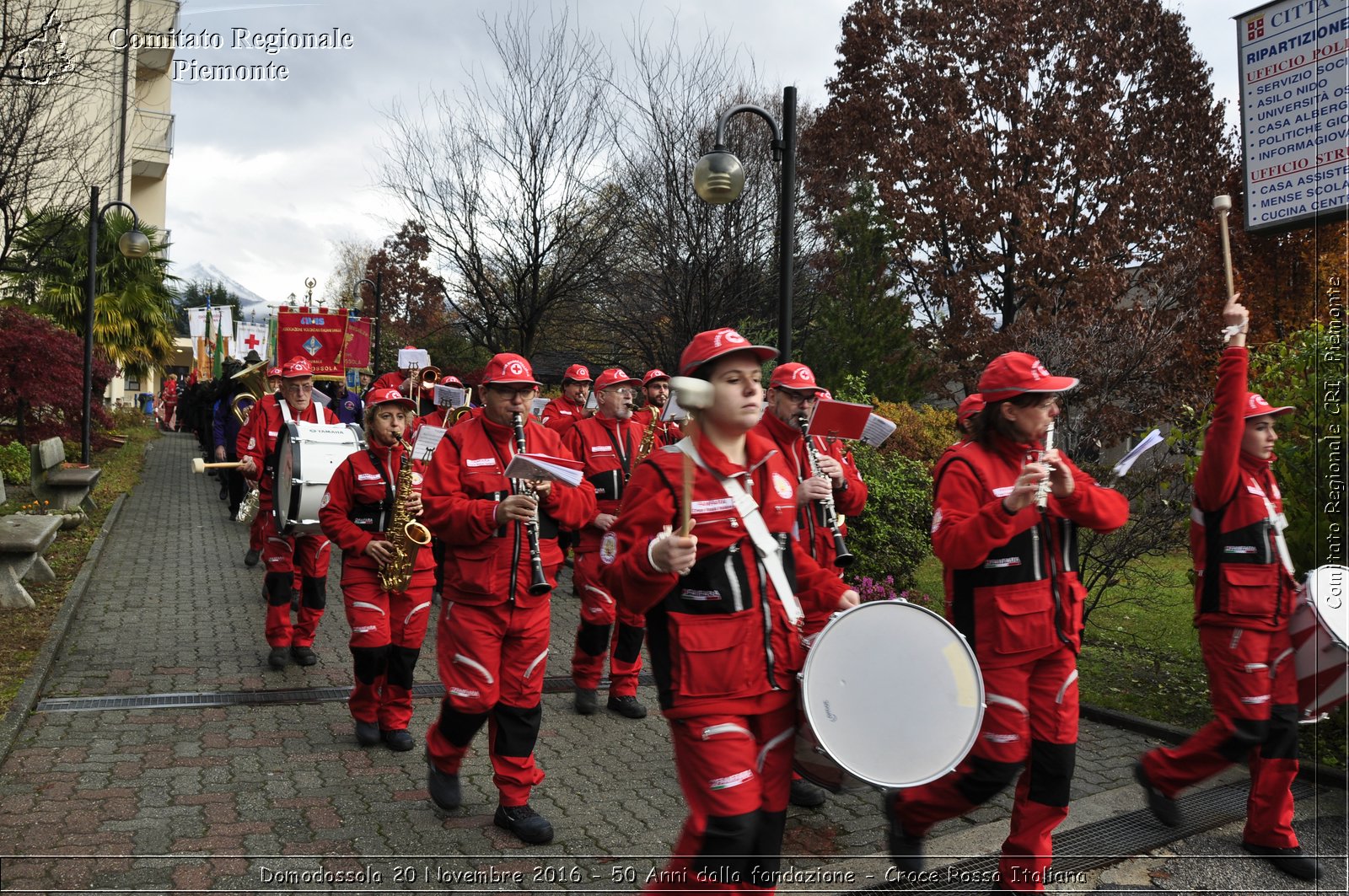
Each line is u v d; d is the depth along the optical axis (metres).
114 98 16.11
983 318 26.75
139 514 14.93
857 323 20.47
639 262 18.38
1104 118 27.39
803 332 20.84
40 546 8.48
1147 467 7.78
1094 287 24.38
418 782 5.25
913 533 9.31
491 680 4.55
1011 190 26.56
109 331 22.47
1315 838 4.73
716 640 3.15
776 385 5.22
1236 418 4.42
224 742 5.75
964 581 3.81
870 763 3.19
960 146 27.20
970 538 3.63
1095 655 8.12
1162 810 4.68
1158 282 22.70
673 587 3.15
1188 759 4.59
